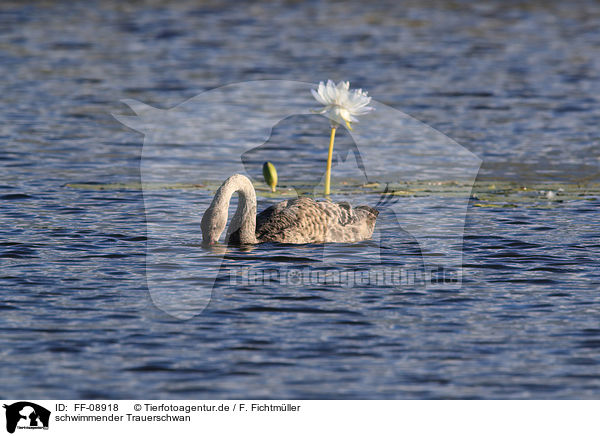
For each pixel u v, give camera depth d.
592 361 14.88
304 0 80.44
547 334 15.95
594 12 75.50
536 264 19.81
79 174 28.89
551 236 22.09
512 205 25.38
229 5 76.88
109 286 18.05
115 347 15.28
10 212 23.69
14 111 39.44
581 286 18.39
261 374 14.40
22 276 18.52
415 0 81.44
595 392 13.88
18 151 32.16
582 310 17.06
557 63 54.12
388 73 50.28
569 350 15.29
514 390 13.92
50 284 18.09
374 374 14.41
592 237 22.02
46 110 39.88
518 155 32.62
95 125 37.25
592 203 25.69
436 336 15.85
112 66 51.22
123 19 68.88
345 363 14.79
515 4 79.69
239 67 51.12
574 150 33.56
